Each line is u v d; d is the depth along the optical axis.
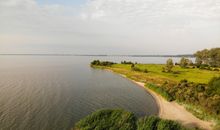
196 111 49.72
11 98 62.41
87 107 55.44
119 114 36.56
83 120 36.44
